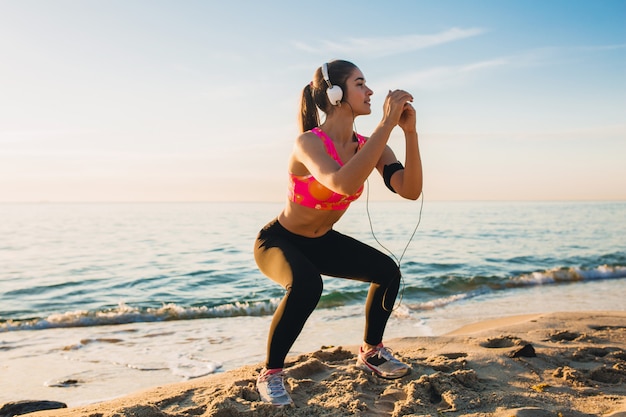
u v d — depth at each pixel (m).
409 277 11.52
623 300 8.77
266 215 57.19
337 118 2.70
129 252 17.11
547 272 11.97
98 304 8.87
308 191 2.66
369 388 2.95
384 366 3.10
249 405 2.64
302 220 2.77
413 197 2.84
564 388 3.01
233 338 5.96
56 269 13.07
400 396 2.84
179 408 2.73
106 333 6.36
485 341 4.33
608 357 3.75
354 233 26.81
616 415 2.46
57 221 41.31
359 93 2.66
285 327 2.62
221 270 12.77
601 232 27.81
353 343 5.50
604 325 5.18
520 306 8.16
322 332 6.08
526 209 86.75
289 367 3.42
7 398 3.84
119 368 4.66
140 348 5.44
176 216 54.12
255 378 3.12
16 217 51.41
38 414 2.78
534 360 3.62
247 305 8.44
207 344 5.64
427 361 3.53
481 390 2.94
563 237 24.25
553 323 5.23
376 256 2.97
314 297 2.58
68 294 9.89
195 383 3.25
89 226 33.75
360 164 2.27
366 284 10.20
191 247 18.88
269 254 2.78
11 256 15.95
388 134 2.33
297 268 2.61
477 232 27.55
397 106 2.35
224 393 2.86
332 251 2.93
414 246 19.66
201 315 7.86
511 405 2.70
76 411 2.79
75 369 4.63
